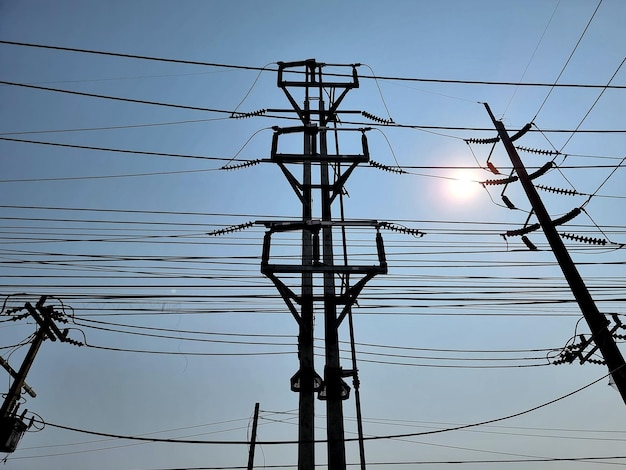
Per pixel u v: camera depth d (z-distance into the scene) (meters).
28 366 12.64
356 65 14.11
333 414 8.53
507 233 12.52
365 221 10.38
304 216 11.20
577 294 9.39
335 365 9.02
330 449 8.21
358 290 9.73
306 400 8.73
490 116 14.10
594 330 8.88
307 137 12.52
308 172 11.92
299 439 8.34
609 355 8.55
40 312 12.66
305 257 10.16
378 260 9.75
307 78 13.93
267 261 9.68
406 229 10.36
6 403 12.13
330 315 9.68
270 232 10.35
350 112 13.48
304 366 9.07
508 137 12.91
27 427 12.23
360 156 11.67
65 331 13.00
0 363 12.34
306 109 13.31
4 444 11.59
